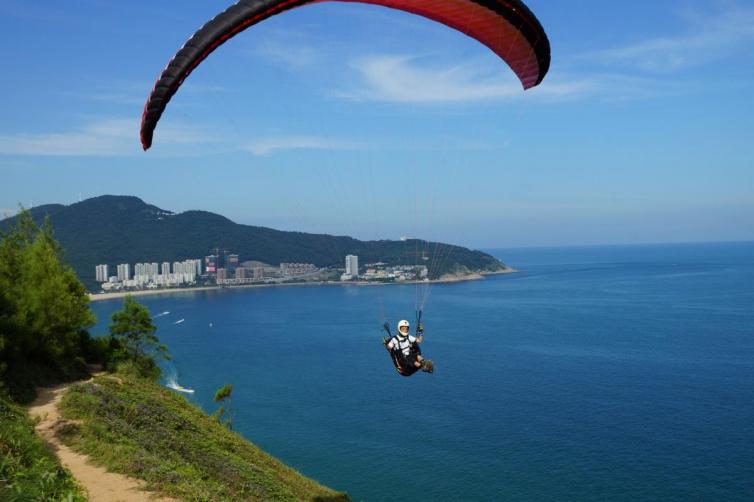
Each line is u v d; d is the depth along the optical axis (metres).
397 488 41.44
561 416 57.59
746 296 164.62
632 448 48.12
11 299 27.16
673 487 40.62
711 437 50.22
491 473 43.81
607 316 130.25
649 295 175.25
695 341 96.94
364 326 127.12
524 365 82.00
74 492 12.34
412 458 47.16
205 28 8.12
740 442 48.81
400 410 61.69
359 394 69.00
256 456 25.80
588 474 43.19
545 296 181.00
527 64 10.87
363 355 94.75
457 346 97.50
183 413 27.11
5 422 14.99
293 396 68.44
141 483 14.09
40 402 21.94
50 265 30.44
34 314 27.28
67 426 17.31
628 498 39.06
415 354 10.74
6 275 29.80
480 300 171.50
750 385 67.75
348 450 49.31
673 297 167.50
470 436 52.34
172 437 20.72
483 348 95.25
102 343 35.16
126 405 22.42
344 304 169.75
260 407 63.66
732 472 42.81
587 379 72.69
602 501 38.69
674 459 45.59
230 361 91.12
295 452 48.91
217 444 24.08
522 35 9.71
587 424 54.78
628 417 56.59
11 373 23.86
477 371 79.00
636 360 83.31
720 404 60.16
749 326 111.00
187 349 103.25
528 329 113.69
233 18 8.12
